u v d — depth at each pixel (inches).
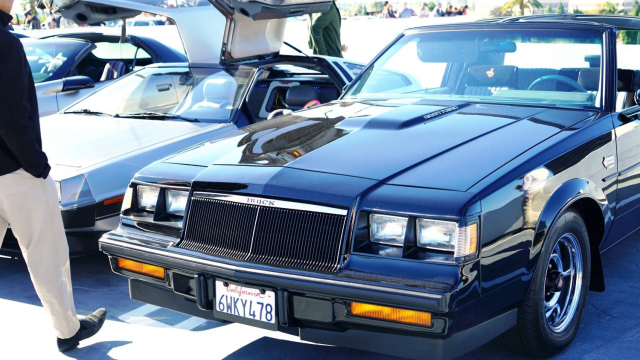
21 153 116.0
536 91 151.5
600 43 150.5
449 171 108.4
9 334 138.6
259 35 223.0
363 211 102.6
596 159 130.0
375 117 136.4
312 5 222.4
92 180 159.5
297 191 106.3
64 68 274.8
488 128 129.0
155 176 123.3
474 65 160.7
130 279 126.4
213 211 113.3
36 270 124.4
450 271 97.0
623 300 150.6
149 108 205.2
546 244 113.8
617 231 145.4
